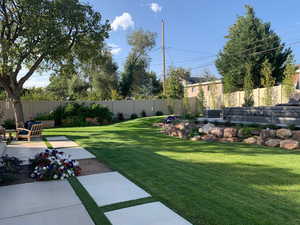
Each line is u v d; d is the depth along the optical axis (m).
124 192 3.20
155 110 20.41
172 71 21.47
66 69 11.11
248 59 19.12
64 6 9.05
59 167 3.90
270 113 7.91
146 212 2.57
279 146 6.43
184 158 5.27
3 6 9.03
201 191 3.18
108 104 18.42
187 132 8.86
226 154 5.64
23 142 7.89
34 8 8.48
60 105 16.00
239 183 3.49
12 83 9.75
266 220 2.33
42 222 2.38
